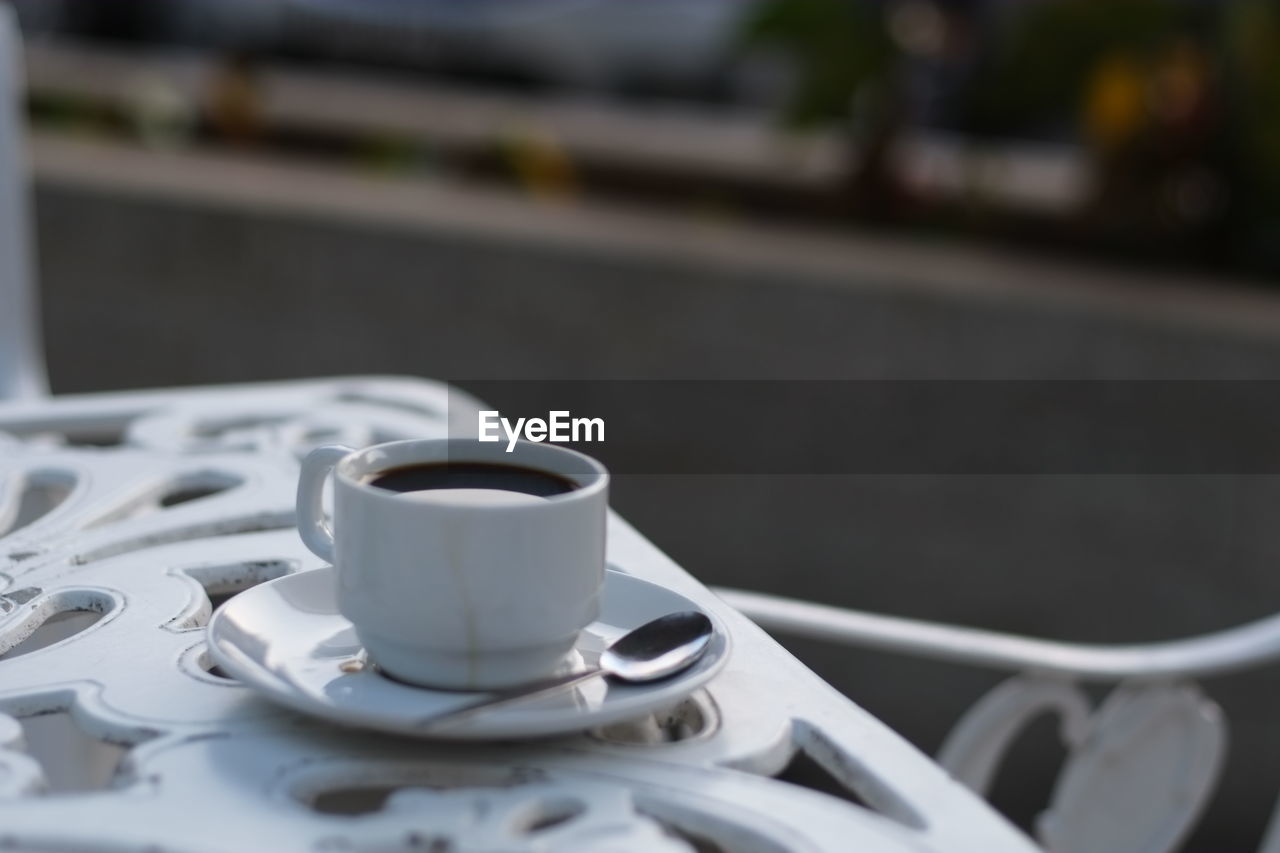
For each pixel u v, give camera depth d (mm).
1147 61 3316
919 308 2574
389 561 530
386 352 2932
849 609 2555
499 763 522
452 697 537
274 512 837
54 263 3074
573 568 541
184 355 3041
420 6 4539
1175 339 2383
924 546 2582
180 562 747
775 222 3424
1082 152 3375
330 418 1100
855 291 2617
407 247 2887
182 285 3018
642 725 588
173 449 1002
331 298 2939
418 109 4312
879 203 3393
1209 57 3205
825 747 554
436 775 514
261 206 2947
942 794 516
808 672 622
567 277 2805
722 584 2668
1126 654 944
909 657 2295
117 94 4008
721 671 590
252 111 3934
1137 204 3146
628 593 645
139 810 475
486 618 529
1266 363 2314
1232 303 2668
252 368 3000
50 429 1093
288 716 554
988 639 947
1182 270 3102
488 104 4449
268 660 562
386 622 537
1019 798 2072
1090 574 2459
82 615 810
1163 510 2398
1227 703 2111
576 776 516
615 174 3701
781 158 3594
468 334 2879
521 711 514
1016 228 3266
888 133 3402
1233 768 2117
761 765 544
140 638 636
